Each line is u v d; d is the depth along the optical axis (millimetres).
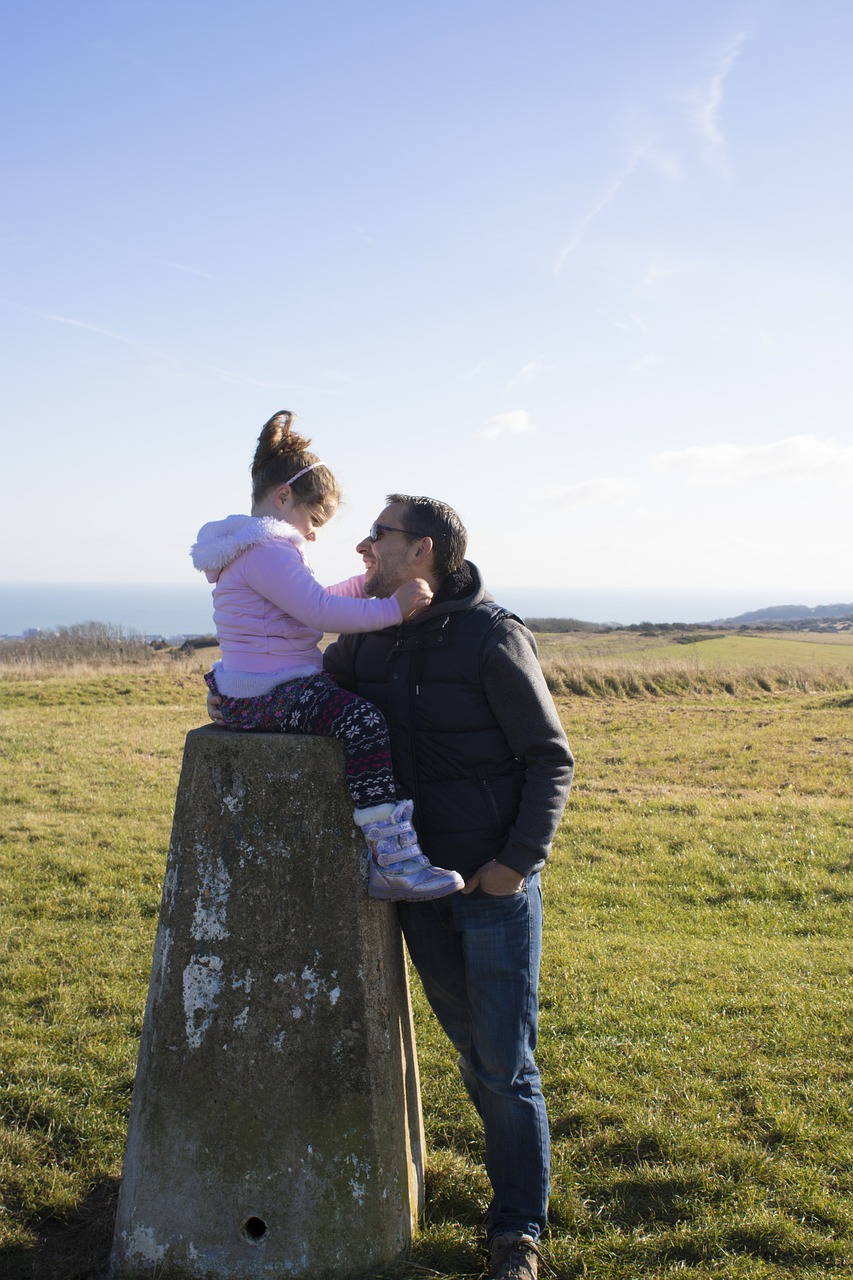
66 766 13367
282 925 2898
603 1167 3637
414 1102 3312
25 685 23719
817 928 7395
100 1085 4277
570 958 6379
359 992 2918
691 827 10523
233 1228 2826
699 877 8789
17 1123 3928
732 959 6438
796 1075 4438
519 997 2986
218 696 3029
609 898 8211
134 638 35562
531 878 3080
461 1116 4031
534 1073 3117
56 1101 4086
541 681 2953
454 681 2914
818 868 8914
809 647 48656
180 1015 2904
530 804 2869
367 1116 2893
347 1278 2818
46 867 8492
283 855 2912
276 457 3072
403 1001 3227
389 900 2916
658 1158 3699
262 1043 2865
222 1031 2877
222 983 2893
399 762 2973
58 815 10508
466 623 2934
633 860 9336
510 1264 2854
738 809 11344
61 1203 3340
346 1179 2854
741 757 14969
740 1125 3959
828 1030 5035
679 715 20109
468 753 2936
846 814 10945
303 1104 2855
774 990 5734
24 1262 3041
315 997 2887
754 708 21734
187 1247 2836
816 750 15445
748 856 9383
